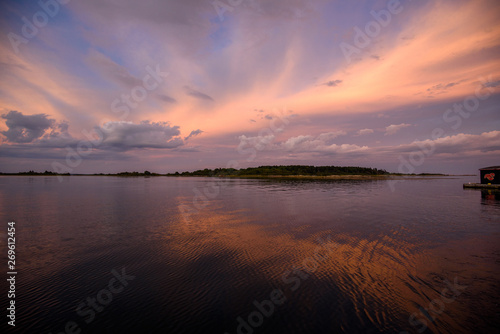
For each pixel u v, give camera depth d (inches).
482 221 765.3
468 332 245.6
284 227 698.2
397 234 613.9
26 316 275.4
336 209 1021.2
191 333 248.7
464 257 451.5
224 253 480.4
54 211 981.2
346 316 273.7
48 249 507.8
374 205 1137.4
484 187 2026.3
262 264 423.8
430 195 1594.5
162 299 311.1
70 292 329.7
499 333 243.6
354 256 460.8
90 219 820.0
